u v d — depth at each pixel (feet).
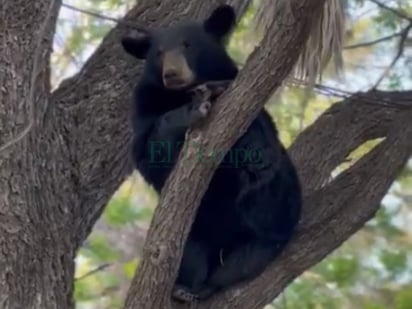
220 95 27.27
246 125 26.89
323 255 34.12
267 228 33.47
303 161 36.86
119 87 35.94
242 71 26.53
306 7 25.16
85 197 34.01
